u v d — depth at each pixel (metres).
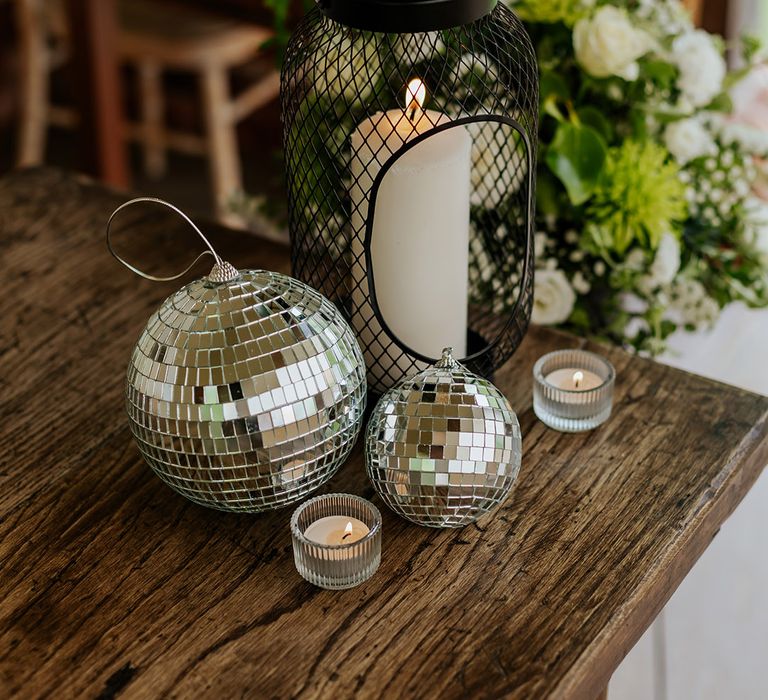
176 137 2.14
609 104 0.91
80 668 0.51
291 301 0.54
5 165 2.32
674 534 0.57
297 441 0.53
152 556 0.57
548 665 0.50
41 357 0.73
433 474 0.53
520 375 0.70
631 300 1.07
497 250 0.78
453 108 0.76
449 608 0.53
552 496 0.60
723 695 1.09
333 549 0.52
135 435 0.55
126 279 0.80
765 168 0.96
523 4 0.88
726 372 1.45
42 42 2.06
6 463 0.64
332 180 0.70
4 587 0.55
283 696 0.49
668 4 0.94
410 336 0.63
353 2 0.53
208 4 1.89
